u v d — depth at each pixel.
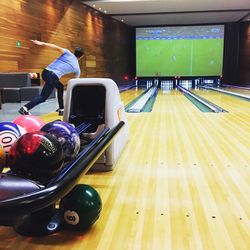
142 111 5.49
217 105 6.34
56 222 1.44
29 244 1.31
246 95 8.69
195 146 2.94
